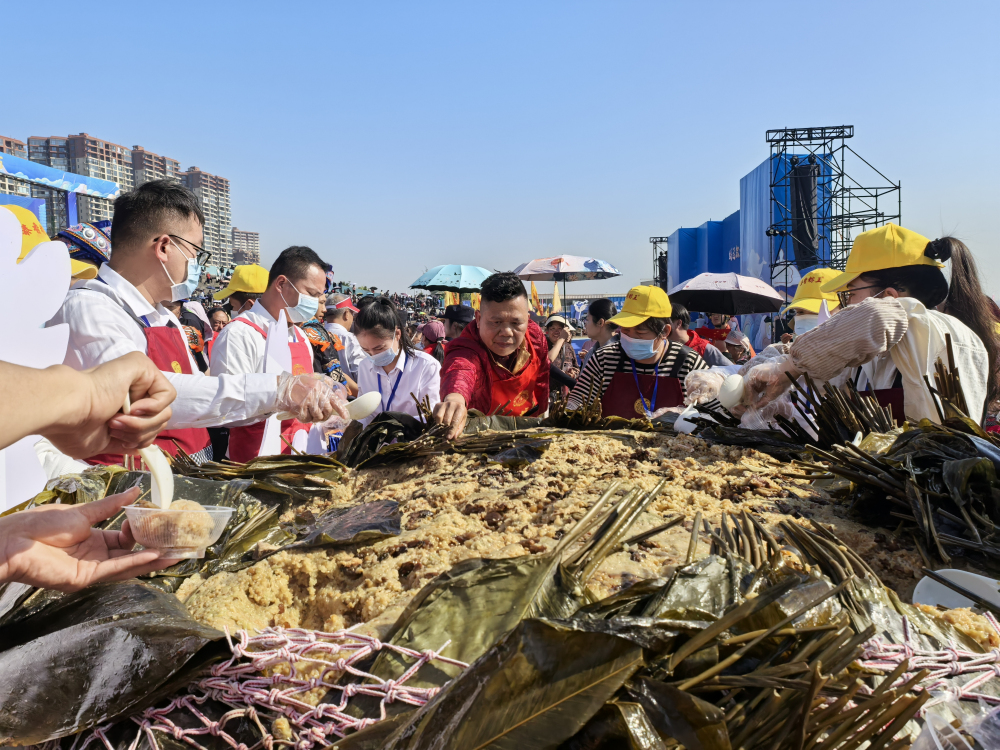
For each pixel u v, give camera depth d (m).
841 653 0.86
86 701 0.97
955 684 0.95
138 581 1.29
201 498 1.68
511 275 3.44
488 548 1.40
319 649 1.06
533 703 0.79
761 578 1.04
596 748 0.80
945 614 1.11
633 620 0.85
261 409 2.33
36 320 1.23
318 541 1.47
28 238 2.54
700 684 0.85
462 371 3.37
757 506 1.59
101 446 1.07
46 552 1.07
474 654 0.99
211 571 1.48
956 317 2.36
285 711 0.98
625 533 1.29
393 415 2.58
